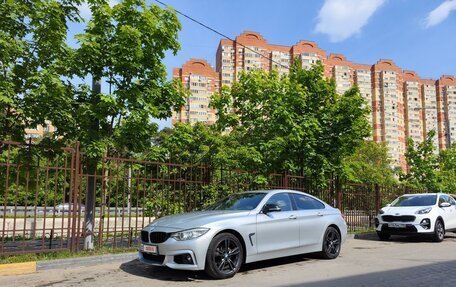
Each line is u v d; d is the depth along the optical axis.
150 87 9.70
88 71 9.22
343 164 14.41
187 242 6.36
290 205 8.22
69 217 8.17
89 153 8.50
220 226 6.69
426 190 22.11
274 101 12.82
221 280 6.54
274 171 13.15
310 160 13.96
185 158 12.01
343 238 9.20
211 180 11.08
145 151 10.26
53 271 7.22
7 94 7.83
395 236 15.09
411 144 24.41
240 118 13.68
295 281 6.48
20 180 9.34
